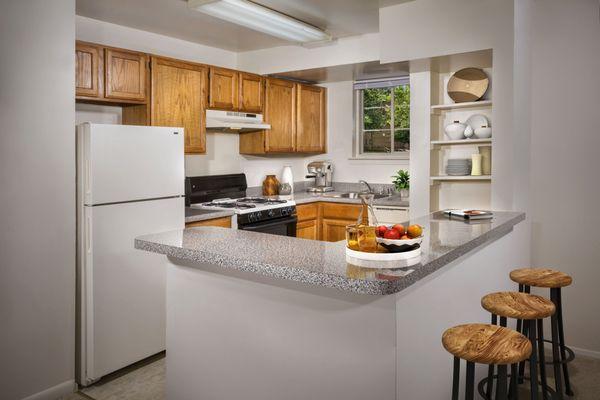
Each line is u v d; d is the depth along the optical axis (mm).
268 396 1981
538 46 3375
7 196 2520
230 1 3127
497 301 2102
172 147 3246
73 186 2803
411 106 3809
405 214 4547
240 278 2039
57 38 2689
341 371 1761
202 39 4477
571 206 3338
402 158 5145
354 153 5480
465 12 3273
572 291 3377
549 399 2564
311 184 5793
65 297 2799
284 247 2080
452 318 2186
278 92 4910
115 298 2947
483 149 3682
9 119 2506
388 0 3424
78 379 2916
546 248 3445
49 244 2709
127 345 3029
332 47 4512
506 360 1483
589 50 3211
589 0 3189
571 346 3402
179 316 2295
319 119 5453
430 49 3404
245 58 5031
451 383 2176
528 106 3408
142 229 3080
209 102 4219
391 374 1646
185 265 2248
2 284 2525
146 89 3715
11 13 2486
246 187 4969
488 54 3326
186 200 4297
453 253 1988
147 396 2779
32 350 2664
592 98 3219
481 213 2990
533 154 3441
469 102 3551
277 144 4930
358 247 1900
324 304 1792
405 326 1700
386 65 3672
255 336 2006
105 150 2855
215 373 2164
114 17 3760
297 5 3527
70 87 2764
